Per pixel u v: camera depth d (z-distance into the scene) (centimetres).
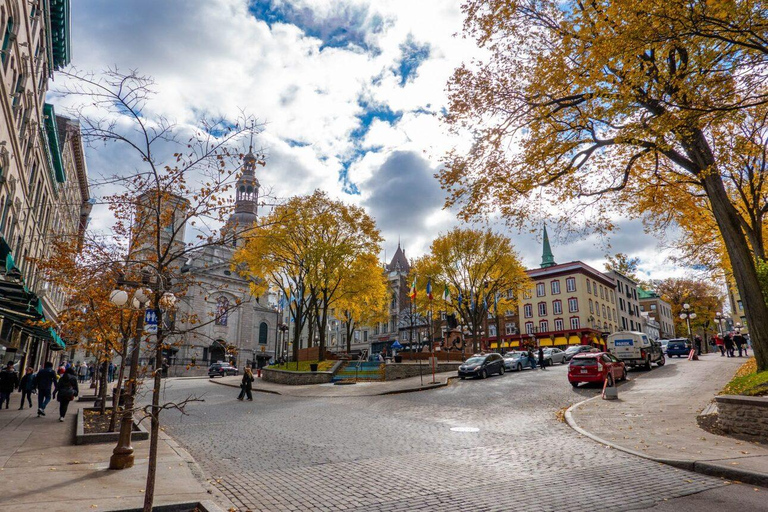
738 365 2475
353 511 598
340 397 2267
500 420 1404
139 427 1230
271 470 821
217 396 2514
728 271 2664
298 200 3419
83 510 562
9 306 1683
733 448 893
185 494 649
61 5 2359
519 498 640
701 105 1027
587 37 1109
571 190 1566
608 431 1127
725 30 872
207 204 793
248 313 7575
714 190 1465
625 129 1121
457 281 4475
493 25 1399
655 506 604
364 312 5219
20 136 2108
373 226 3712
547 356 3744
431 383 2578
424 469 811
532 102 1408
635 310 8731
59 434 1209
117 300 812
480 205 1525
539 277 7162
